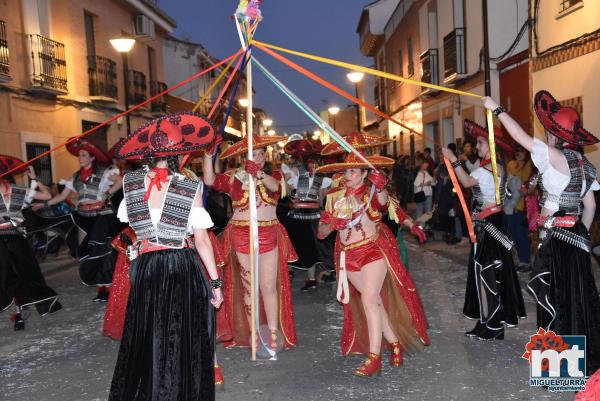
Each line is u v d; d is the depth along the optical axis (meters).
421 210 13.34
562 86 10.57
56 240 11.68
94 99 18.39
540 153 4.32
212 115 4.65
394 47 27.69
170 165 3.69
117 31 20.48
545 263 4.48
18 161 6.68
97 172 7.81
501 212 5.41
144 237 3.62
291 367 4.98
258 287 5.24
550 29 10.98
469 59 15.76
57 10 16.55
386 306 5.03
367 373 4.65
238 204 5.28
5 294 6.41
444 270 9.07
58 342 6.02
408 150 25.06
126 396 3.47
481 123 15.01
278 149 35.66
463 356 5.05
